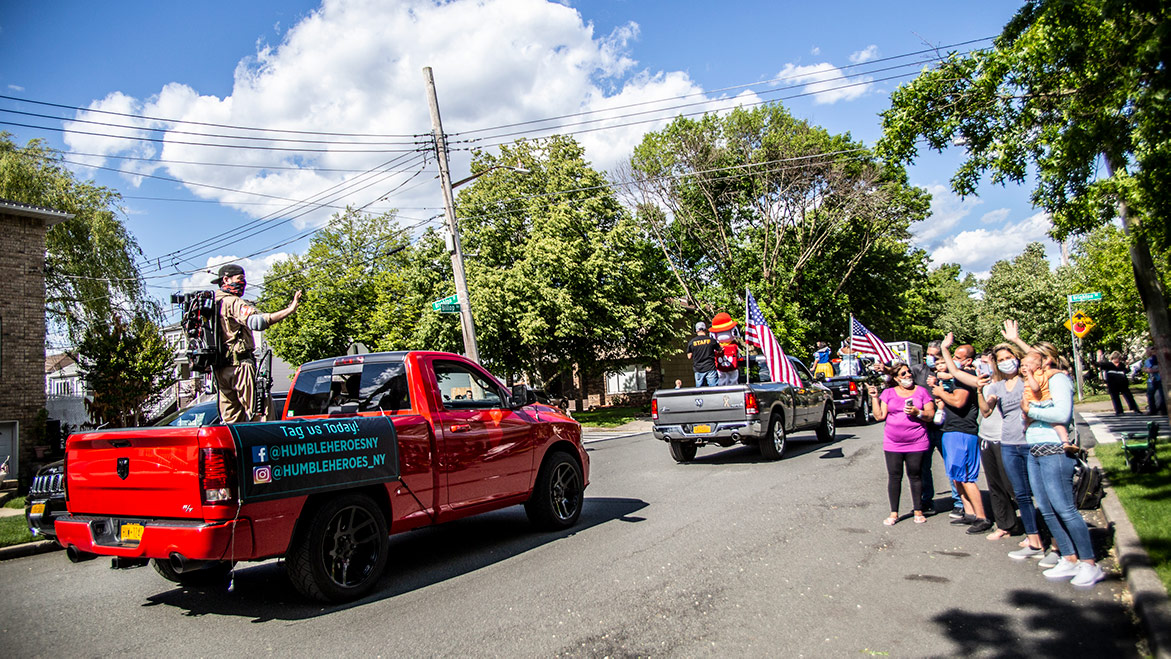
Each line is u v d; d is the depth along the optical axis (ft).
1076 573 17.90
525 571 20.65
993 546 21.76
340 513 18.44
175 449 16.44
